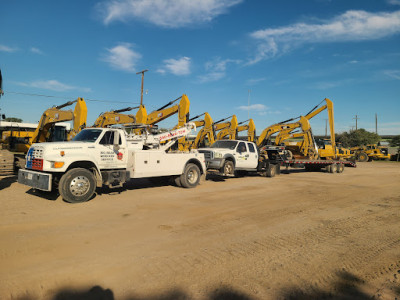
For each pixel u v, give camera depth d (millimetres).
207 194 9953
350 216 7328
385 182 15250
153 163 9977
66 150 7938
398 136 62438
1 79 11992
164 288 3418
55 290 3301
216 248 4789
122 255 4352
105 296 3207
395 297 3424
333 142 22312
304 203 8859
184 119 20750
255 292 3402
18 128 29672
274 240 5289
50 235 5148
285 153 18266
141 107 20562
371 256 4668
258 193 10531
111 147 9055
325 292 3482
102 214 6711
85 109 15398
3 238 4926
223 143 15328
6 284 3391
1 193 8953
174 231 5629
